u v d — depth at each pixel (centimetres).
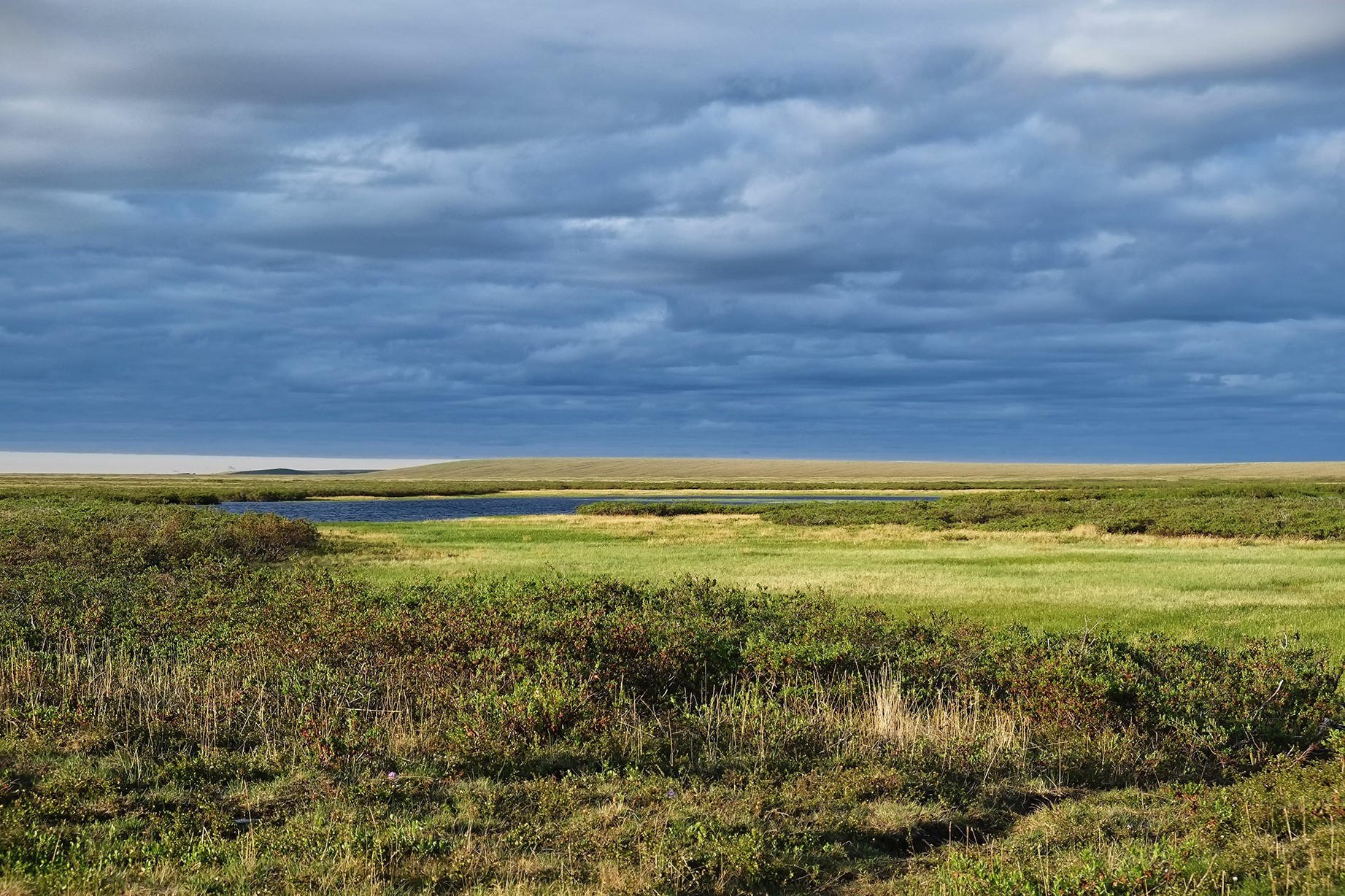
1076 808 770
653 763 852
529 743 884
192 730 926
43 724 920
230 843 676
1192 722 916
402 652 1162
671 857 649
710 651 1119
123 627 1370
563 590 1541
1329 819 703
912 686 1053
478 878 629
